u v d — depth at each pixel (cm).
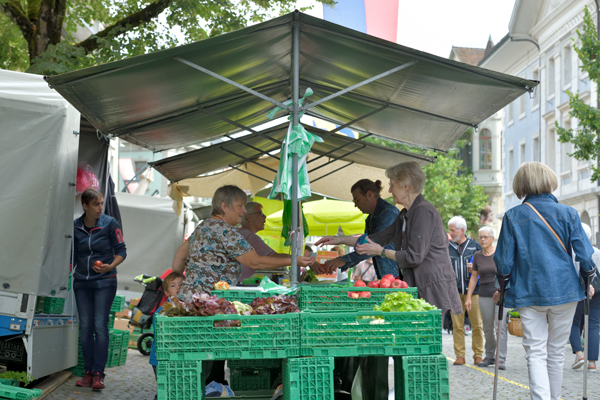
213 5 1315
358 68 600
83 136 859
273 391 573
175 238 1594
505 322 962
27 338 629
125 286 1570
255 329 408
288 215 566
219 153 978
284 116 875
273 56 580
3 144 633
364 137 911
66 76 497
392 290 471
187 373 400
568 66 3528
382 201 714
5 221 626
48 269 642
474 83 572
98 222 752
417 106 693
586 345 556
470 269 1018
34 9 1341
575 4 3369
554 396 533
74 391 696
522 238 529
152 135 762
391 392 551
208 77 582
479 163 6162
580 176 3334
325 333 412
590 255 522
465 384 803
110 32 1299
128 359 1049
